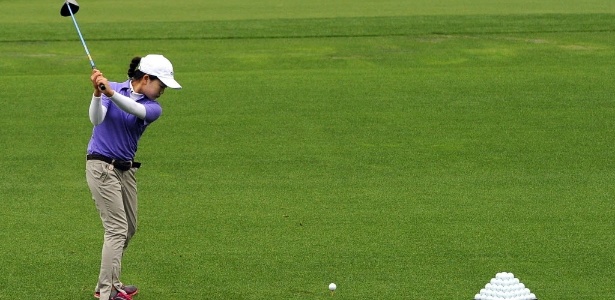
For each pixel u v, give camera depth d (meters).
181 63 58.00
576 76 53.19
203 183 33.16
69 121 42.94
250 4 86.00
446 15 73.69
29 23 71.31
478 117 43.88
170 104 46.53
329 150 37.94
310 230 27.75
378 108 45.72
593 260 25.08
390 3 84.94
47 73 55.25
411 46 62.88
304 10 80.12
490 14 74.19
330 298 22.30
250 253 25.72
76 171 34.81
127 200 21.97
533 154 37.31
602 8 77.81
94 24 70.56
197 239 26.98
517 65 57.25
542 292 22.72
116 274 21.33
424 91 49.56
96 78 20.06
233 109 45.47
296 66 57.50
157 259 25.28
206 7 83.62
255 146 38.59
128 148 21.48
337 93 49.16
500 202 30.75
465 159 36.53
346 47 62.78
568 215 29.28
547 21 70.50
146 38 65.31
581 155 37.16
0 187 32.53
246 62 58.53
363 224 28.33
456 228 27.94
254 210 29.84
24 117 43.69
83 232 27.62
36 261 25.03
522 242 26.62
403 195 31.56
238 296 22.50
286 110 45.25
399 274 24.02
